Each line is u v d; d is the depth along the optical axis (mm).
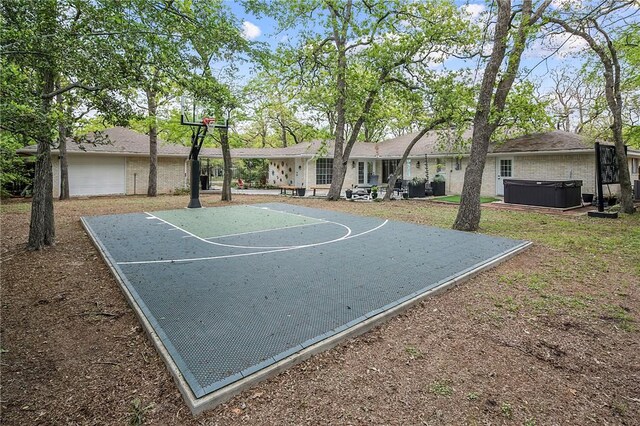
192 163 14039
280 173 28703
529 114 11703
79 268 5797
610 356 3162
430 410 2434
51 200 7293
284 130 35125
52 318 3881
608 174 12070
